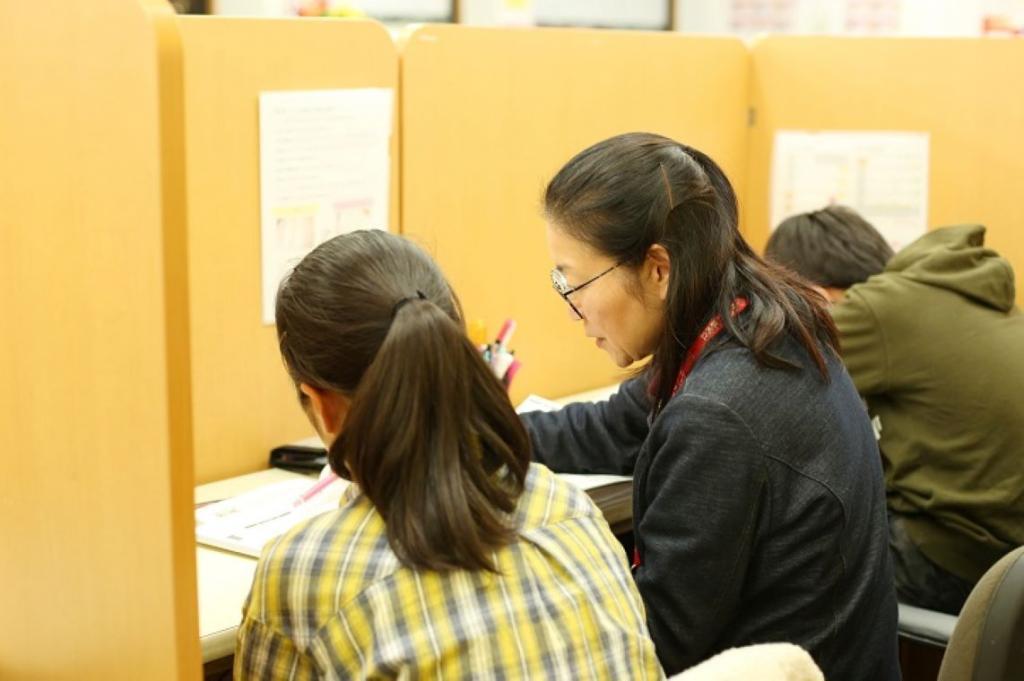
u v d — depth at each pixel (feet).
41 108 6.17
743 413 6.95
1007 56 13.15
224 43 9.42
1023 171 13.25
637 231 7.18
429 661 5.28
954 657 6.60
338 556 5.54
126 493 6.17
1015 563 6.44
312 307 5.82
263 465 10.20
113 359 6.09
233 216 9.69
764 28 23.71
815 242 11.08
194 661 6.14
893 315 10.42
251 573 7.64
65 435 6.44
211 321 9.68
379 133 10.52
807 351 7.29
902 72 13.56
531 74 11.73
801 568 7.11
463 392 5.58
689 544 6.94
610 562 6.05
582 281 7.42
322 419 6.10
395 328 5.52
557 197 7.39
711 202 7.25
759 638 7.24
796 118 14.05
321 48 10.03
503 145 11.59
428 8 19.88
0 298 6.63
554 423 9.68
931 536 10.59
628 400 9.45
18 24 6.20
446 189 11.18
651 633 7.04
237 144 9.62
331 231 10.32
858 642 7.39
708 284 7.25
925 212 13.71
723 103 13.87
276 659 5.64
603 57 12.38
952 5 21.01
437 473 5.49
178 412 5.92
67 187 6.13
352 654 5.40
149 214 5.78
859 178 13.87
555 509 6.04
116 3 5.74
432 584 5.45
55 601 6.70
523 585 5.62
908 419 10.61
